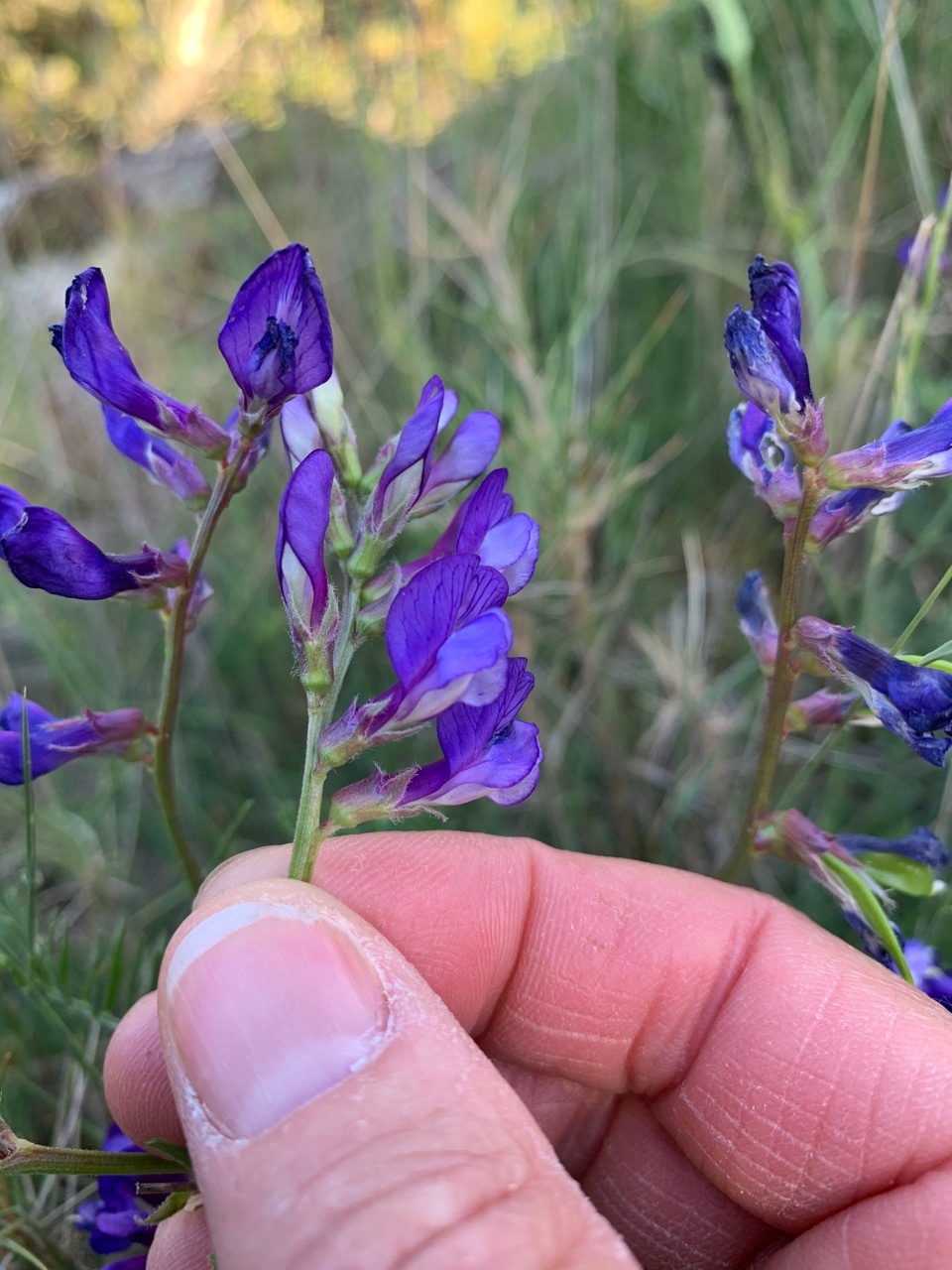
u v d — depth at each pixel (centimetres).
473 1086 7
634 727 16
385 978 7
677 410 18
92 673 17
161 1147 8
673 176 20
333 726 7
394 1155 6
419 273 19
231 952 7
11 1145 8
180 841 10
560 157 21
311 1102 7
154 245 25
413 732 7
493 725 7
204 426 8
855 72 18
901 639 9
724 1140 9
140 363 21
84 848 14
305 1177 6
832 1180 9
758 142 15
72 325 8
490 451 9
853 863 9
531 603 14
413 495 7
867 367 15
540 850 10
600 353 17
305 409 8
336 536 8
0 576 16
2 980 12
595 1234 6
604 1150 11
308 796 7
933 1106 9
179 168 30
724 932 10
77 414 21
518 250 19
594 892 10
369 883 10
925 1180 9
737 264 17
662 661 14
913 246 11
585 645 15
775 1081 9
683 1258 10
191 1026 7
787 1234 10
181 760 16
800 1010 9
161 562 9
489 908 10
